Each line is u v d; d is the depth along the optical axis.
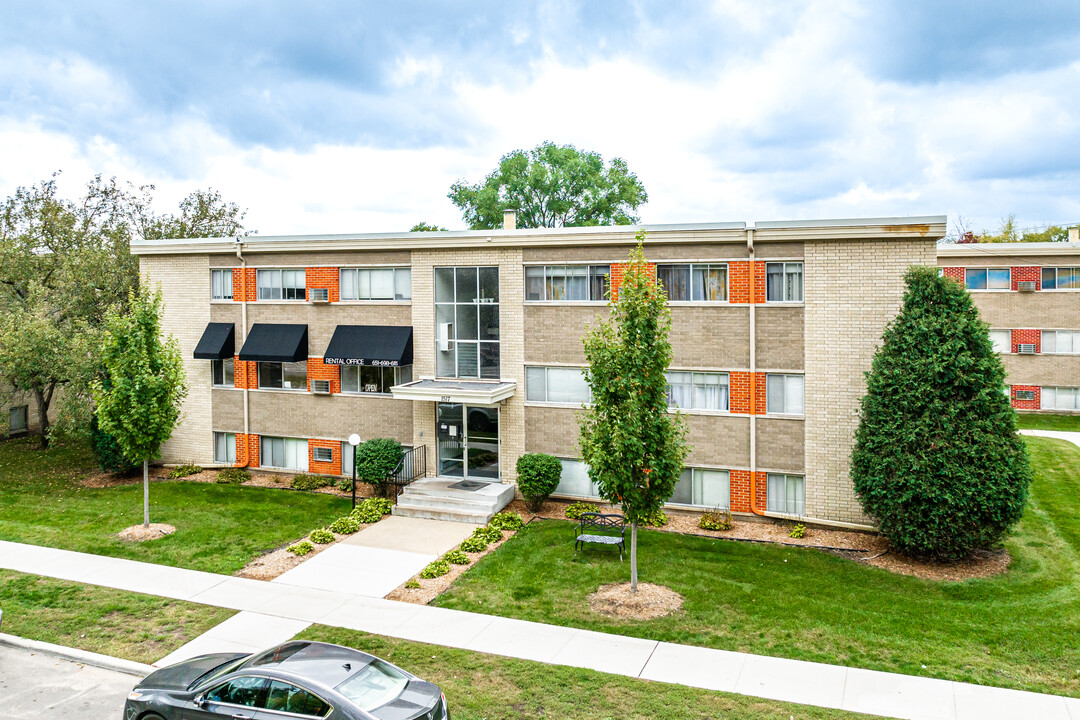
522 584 15.49
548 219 54.97
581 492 21.39
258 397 25.12
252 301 24.98
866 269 18.34
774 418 19.38
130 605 14.47
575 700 10.67
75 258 28.91
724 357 19.73
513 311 21.73
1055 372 33.03
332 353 23.20
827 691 10.91
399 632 13.17
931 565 16.36
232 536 18.84
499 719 10.15
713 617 13.71
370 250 23.31
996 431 15.73
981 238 58.94
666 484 14.43
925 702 10.55
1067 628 12.98
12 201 31.30
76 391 25.09
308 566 16.69
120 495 22.81
